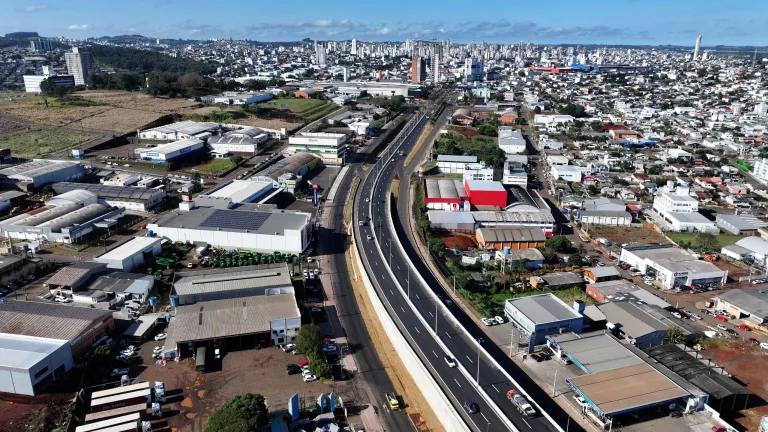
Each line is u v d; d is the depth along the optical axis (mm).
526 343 87562
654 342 88250
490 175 185500
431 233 139250
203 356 80062
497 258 123438
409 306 97312
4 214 138875
